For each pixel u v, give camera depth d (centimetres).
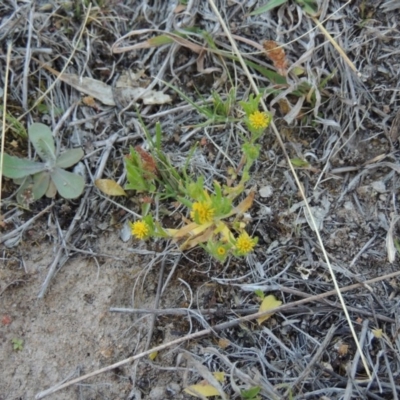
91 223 35
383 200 34
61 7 37
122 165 35
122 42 37
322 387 31
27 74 36
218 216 30
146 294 34
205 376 30
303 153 35
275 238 34
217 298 33
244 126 35
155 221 34
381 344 32
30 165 34
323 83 35
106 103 36
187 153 35
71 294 34
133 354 33
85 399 32
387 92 35
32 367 32
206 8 37
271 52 35
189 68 37
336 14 36
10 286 34
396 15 36
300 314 33
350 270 33
